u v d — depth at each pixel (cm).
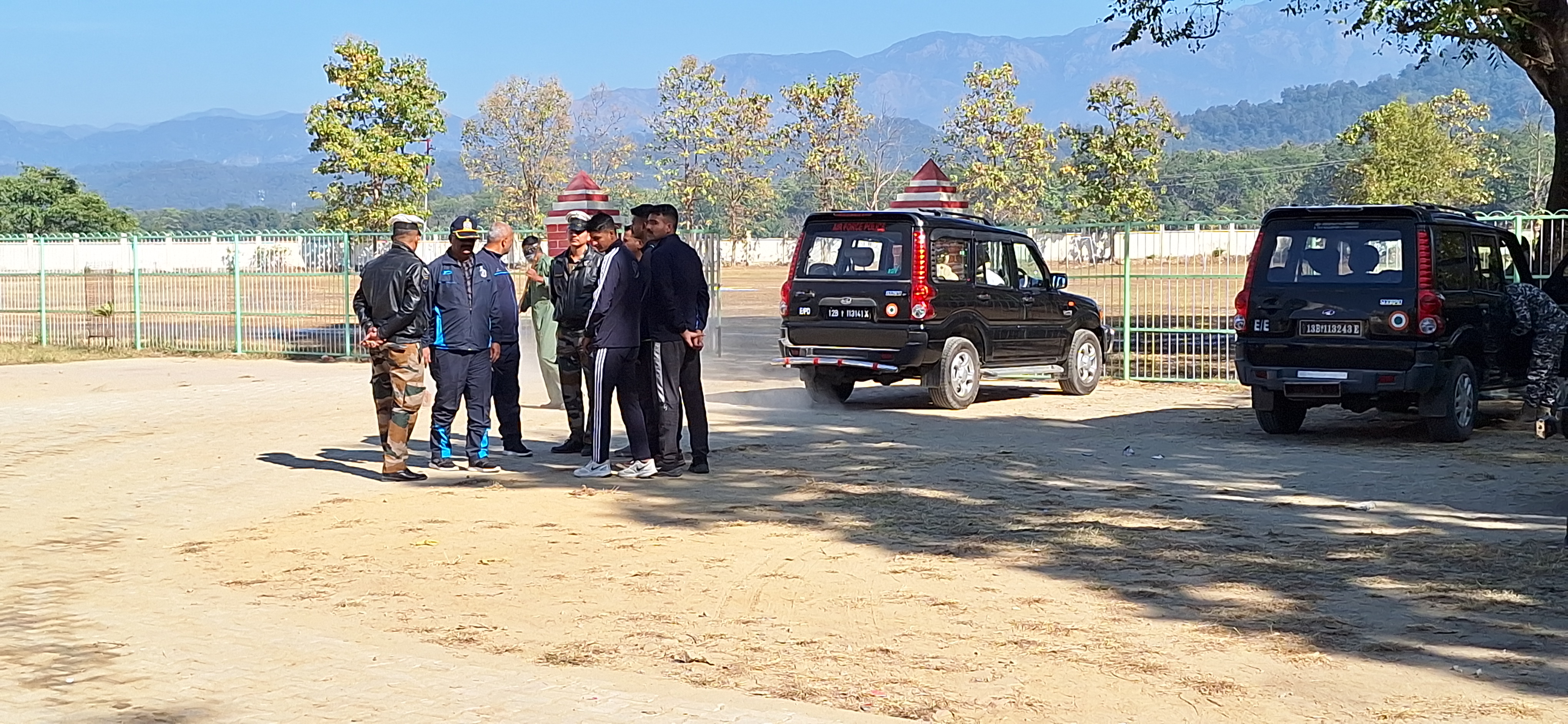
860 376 1633
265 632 665
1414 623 665
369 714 541
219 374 2134
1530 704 550
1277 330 1312
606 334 1098
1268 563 792
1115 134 6166
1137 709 549
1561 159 1995
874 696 564
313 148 4934
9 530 927
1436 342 1258
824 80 7769
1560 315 1328
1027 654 621
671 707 547
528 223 7250
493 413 1588
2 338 2855
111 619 691
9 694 566
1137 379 1956
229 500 1031
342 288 2430
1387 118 7525
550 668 605
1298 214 1315
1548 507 956
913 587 743
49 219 8650
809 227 1611
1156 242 2019
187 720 534
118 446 1316
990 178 6775
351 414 1576
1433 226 1274
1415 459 1191
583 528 911
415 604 717
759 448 1270
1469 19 1828
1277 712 544
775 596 727
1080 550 830
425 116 5003
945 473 1125
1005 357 1666
